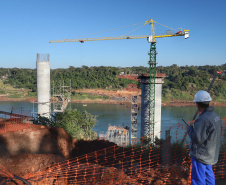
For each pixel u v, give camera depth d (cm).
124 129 5556
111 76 16012
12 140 1149
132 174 648
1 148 1066
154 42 6150
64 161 758
